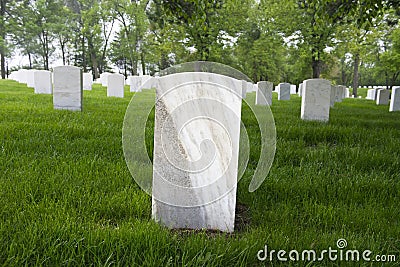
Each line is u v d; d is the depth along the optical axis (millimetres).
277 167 3705
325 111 7727
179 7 6910
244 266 1711
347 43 23047
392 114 10641
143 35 37531
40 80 12781
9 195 2385
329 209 2420
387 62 26531
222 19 20141
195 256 1690
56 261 1613
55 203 2318
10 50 43594
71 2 53531
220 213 2219
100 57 51438
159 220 2234
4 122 5211
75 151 3795
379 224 2246
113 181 2807
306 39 20109
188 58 19188
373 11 6438
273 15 21516
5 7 45031
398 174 3529
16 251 1668
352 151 4320
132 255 1688
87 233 1851
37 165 3143
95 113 6961
